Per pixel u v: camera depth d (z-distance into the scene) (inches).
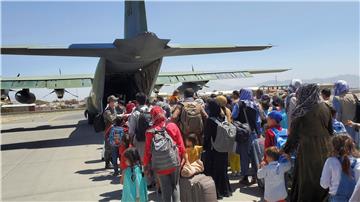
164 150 206.7
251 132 282.8
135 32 592.7
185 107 275.6
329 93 289.7
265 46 570.9
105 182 313.6
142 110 270.1
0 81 861.8
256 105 287.4
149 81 684.1
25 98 895.7
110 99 335.6
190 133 272.7
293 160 219.5
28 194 285.1
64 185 309.4
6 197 279.0
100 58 629.0
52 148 549.6
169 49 543.8
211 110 249.0
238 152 284.2
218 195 250.4
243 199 246.2
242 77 1051.9
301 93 179.6
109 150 358.6
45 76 925.8
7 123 1441.9
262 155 277.9
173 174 212.7
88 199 263.4
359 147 282.7
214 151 250.2
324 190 177.3
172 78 1008.9
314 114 174.7
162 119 216.1
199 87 962.1
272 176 200.7
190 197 214.2
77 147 546.3
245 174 283.0
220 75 1044.5
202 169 226.1
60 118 1601.9
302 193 180.5
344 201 154.9
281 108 339.3
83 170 370.3
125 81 790.5
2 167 413.1
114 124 327.0
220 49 574.9
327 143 174.6
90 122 988.6
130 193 210.7
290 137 183.3
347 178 155.1
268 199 202.4
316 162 174.2
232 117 285.1
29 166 410.6
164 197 211.2
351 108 283.7
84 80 938.7
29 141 665.6
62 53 544.7
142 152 266.1
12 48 491.2
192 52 588.7
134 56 565.6
